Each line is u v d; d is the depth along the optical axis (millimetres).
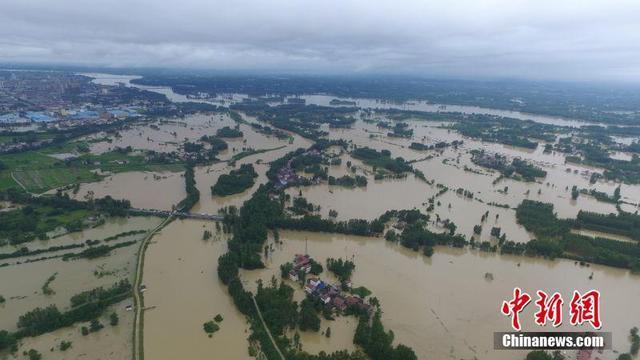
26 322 170500
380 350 155750
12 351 158500
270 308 179000
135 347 161375
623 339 172375
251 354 159375
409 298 195125
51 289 196250
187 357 158250
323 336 169875
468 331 174750
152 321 176875
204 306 187375
